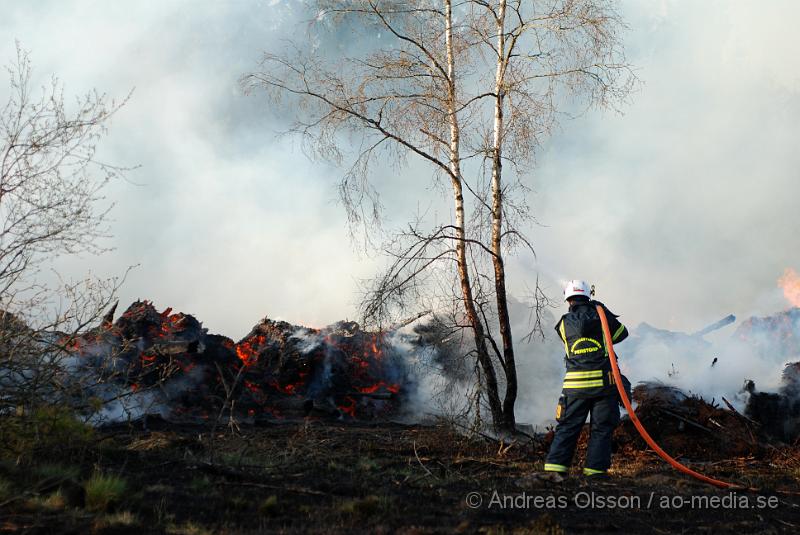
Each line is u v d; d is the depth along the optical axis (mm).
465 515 4883
